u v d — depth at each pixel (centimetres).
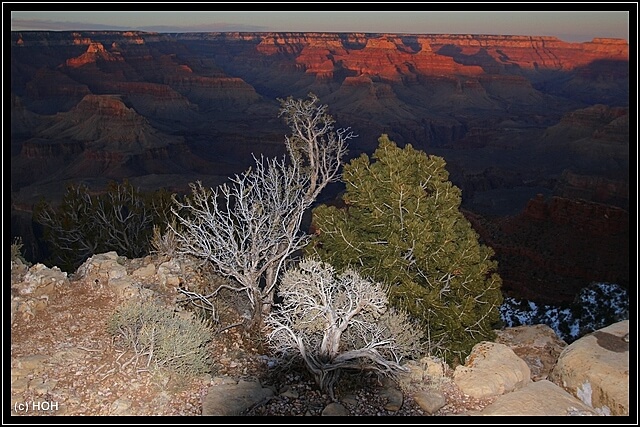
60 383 823
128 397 799
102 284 1188
